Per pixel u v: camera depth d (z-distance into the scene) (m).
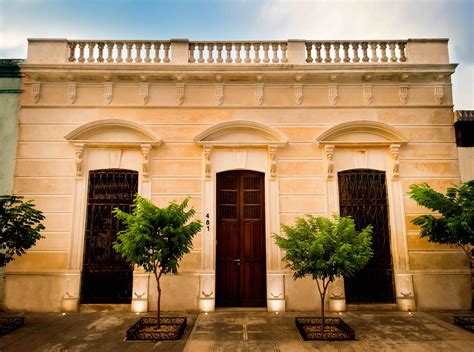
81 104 8.41
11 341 5.70
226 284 7.96
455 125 8.49
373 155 8.33
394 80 8.56
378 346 5.46
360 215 8.15
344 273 5.74
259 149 8.32
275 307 7.59
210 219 7.98
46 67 8.27
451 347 5.41
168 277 7.70
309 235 5.99
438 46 8.69
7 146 8.28
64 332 6.16
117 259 7.91
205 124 8.43
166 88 8.53
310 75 8.45
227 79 8.52
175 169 8.23
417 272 7.86
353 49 8.69
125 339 5.75
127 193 8.16
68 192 8.08
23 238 6.38
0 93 8.46
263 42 8.69
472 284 7.85
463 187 6.61
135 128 8.23
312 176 8.23
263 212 8.21
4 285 7.70
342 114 8.48
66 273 7.70
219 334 6.05
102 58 8.53
